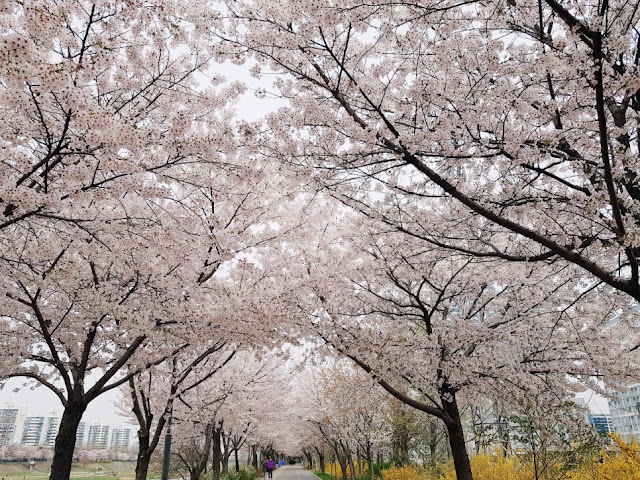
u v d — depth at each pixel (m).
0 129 4.06
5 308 6.43
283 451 51.06
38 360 6.70
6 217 4.26
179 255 5.95
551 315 7.07
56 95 3.41
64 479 6.18
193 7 4.51
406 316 8.40
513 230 4.31
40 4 3.52
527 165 4.65
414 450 21.50
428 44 4.74
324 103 5.14
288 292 7.32
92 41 3.84
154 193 4.59
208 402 12.41
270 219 7.54
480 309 8.32
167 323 6.70
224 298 6.74
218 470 15.70
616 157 4.64
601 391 7.30
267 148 5.04
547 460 7.47
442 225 5.88
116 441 65.62
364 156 4.84
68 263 5.65
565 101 5.00
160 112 5.39
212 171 6.21
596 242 4.46
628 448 7.26
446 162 5.21
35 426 53.38
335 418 17.14
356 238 7.09
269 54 4.76
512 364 7.16
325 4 3.86
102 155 3.75
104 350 8.05
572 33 3.65
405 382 8.12
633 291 4.04
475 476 9.73
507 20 4.36
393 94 5.22
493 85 4.99
